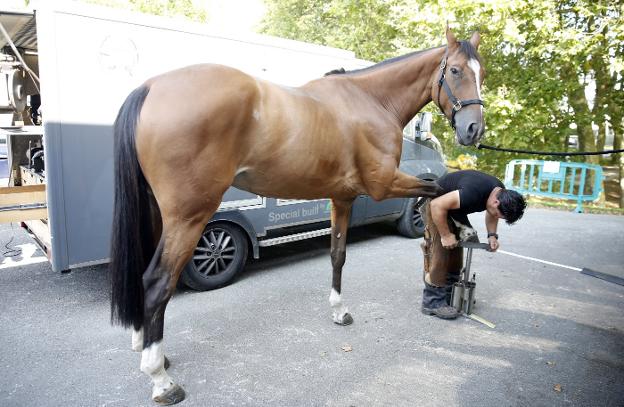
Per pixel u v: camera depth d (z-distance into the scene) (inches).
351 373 101.5
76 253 127.6
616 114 352.8
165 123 79.3
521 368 105.9
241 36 152.3
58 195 122.0
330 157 101.0
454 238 121.1
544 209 343.0
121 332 120.3
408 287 160.6
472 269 183.9
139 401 89.8
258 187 99.7
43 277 164.4
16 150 177.0
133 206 84.7
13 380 96.1
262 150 90.4
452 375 101.8
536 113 332.5
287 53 166.2
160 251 84.3
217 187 85.0
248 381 97.3
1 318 128.3
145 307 84.6
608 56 313.7
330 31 506.6
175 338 117.1
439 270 131.8
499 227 269.3
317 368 103.3
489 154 402.6
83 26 120.0
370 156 108.3
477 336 122.4
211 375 99.5
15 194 129.3
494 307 143.6
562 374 103.7
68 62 118.8
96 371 100.4
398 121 118.5
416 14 308.3
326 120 99.7
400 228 233.5
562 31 302.4
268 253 202.8
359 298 148.6
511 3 284.4
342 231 123.1
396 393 94.0
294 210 176.1
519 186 373.7
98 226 131.0
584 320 135.0
